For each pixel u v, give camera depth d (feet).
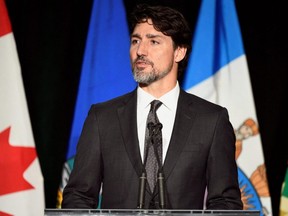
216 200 15.10
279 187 24.47
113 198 15.23
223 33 24.16
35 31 24.84
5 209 22.95
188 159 15.33
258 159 23.47
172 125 15.89
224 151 15.66
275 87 24.64
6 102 23.47
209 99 23.62
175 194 15.01
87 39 23.94
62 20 24.81
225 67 23.89
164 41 15.89
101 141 15.78
